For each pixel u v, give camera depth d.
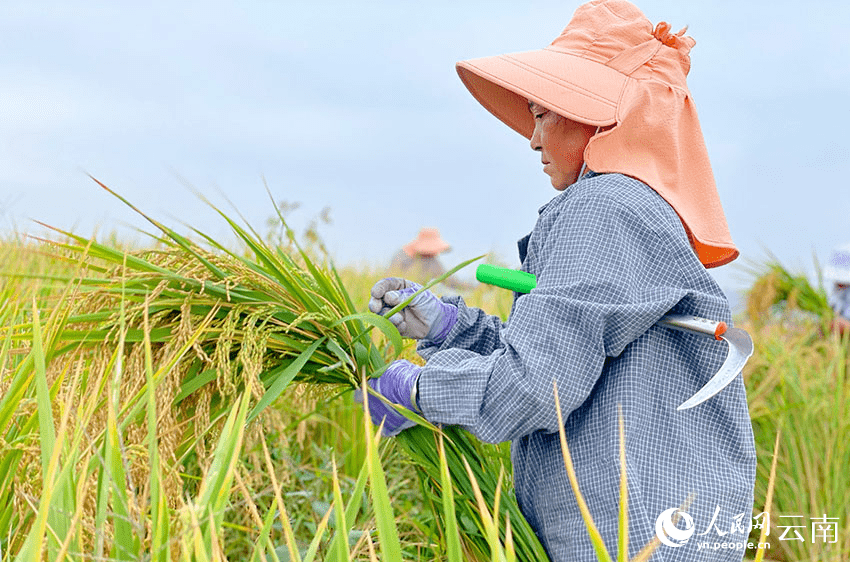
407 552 2.46
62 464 1.43
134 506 1.28
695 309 1.74
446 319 2.04
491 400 1.70
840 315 5.75
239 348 1.88
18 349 1.73
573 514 1.75
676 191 1.88
